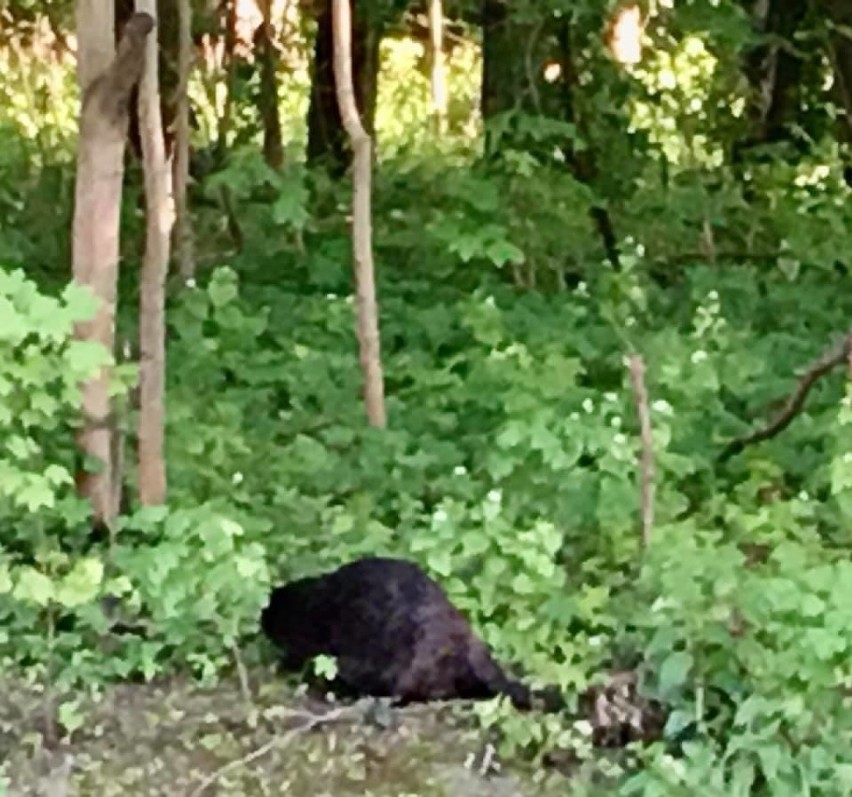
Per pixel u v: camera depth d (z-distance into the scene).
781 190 12.01
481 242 8.96
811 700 5.21
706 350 8.37
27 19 16.23
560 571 6.29
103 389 6.38
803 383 7.29
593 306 9.59
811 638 5.11
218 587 6.02
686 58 11.29
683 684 5.49
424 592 5.91
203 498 6.98
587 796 5.28
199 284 10.04
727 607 5.53
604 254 11.01
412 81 19.22
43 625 6.08
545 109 10.90
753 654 5.37
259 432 7.95
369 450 7.53
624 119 11.11
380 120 18.89
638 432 7.28
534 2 10.32
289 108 17.45
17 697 5.77
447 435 8.00
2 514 6.13
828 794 5.04
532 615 6.14
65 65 16.52
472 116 18.77
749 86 12.69
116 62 6.16
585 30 10.66
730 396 8.32
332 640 5.94
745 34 11.16
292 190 9.76
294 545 6.70
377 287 10.17
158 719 5.72
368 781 5.40
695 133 12.04
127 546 6.36
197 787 5.34
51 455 6.39
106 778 5.36
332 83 14.01
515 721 5.55
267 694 5.89
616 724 5.55
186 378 8.37
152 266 6.63
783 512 6.77
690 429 7.61
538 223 10.23
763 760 5.11
